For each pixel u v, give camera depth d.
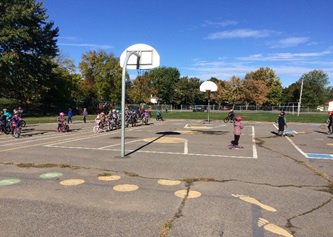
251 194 7.45
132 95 88.06
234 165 10.93
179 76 117.50
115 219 5.78
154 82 112.75
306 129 28.97
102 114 24.33
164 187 7.90
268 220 5.84
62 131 23.59
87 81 71.94
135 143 16.44
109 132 23.20
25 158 11.76
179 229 5.37
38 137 19.64
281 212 6.27
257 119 45.22
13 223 5.57
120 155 12.54
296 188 8.10
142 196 7.14
